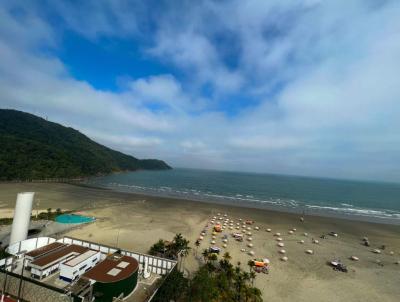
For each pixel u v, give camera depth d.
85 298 30.34
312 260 59.62
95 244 47.88
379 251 68.88
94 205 107.19
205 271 41.44
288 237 78.19
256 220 99.38
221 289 37.94
